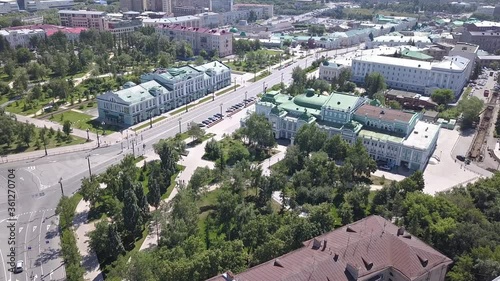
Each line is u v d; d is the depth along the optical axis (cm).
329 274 12850
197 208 18888
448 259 14325
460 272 14962
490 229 16925
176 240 16588
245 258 15250
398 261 13888
